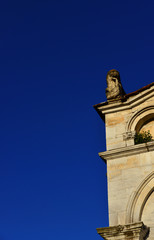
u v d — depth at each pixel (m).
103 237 17.94
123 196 18.83
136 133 21.08
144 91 21.92
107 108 22.27
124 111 22.02
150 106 21.44
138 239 17.23
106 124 21.78
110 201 18.89
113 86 22.92
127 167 19.67
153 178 18.92
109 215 18.47
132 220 18.00
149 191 18.62
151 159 19.50
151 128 21.53
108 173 19.80
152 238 17.59
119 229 17.73
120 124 21.53
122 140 20.84
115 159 20.19
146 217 18.14
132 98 21.98
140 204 18.41
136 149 19.95
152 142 19.73
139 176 19.19
